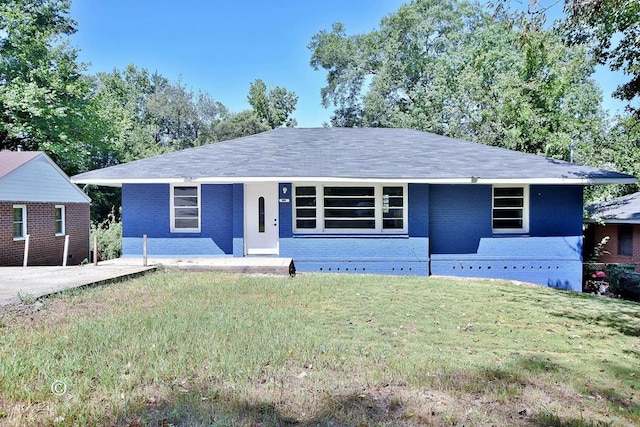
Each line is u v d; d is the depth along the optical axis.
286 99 48.22
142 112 44.53
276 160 11.66
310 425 2.84
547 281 11.43
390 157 12.02
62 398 3.05
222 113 47.69
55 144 21.23
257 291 7.54
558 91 18.69
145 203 11.73
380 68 32.50
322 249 11.17
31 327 4.77
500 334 5.52
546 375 3.97
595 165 17.53
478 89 22.36
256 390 3.32
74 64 23.95
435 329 5.60
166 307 5.98
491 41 23.70
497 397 3.38
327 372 3.75
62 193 18.06
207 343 4.33
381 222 11.27
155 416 2.87
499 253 11.53
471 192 11.55
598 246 15.02
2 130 20.50
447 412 3.08
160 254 11.73
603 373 4.16
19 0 22.77
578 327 6.10
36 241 16.25
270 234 11.76
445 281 9.85
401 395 3.34
